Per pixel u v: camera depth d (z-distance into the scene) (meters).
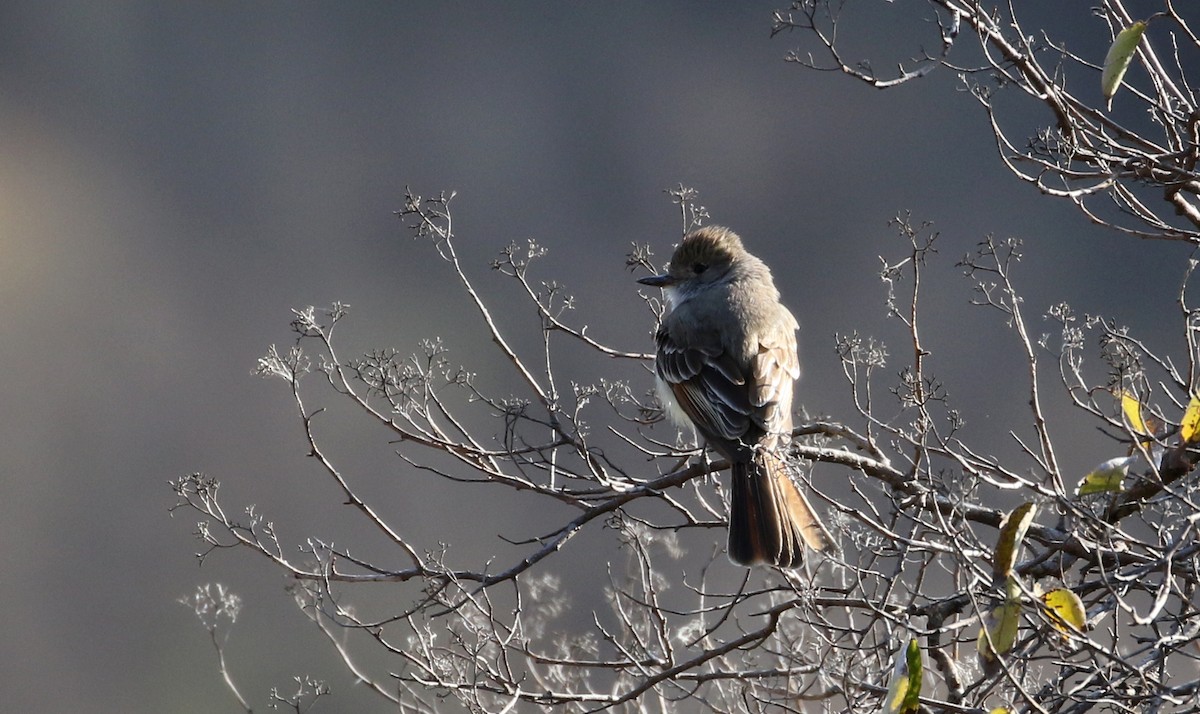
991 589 5.45
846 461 6.89
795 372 8.23
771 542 7.00
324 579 6.79
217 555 16.67
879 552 6.09
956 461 6.63
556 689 7.64
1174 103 7.14
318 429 19.16
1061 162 6.69
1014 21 6.84
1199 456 6.05
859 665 6.70
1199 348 6.98
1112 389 6.34
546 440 8.14
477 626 7.09
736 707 7.31
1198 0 11.85
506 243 24.56
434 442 7.05
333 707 13.22
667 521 9.18
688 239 8.84
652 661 6.99
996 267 7.48
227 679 7.84
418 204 8.30
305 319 7.13
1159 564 5.62
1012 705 5.80
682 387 8.04
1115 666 5.65
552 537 7.41
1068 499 5.92
